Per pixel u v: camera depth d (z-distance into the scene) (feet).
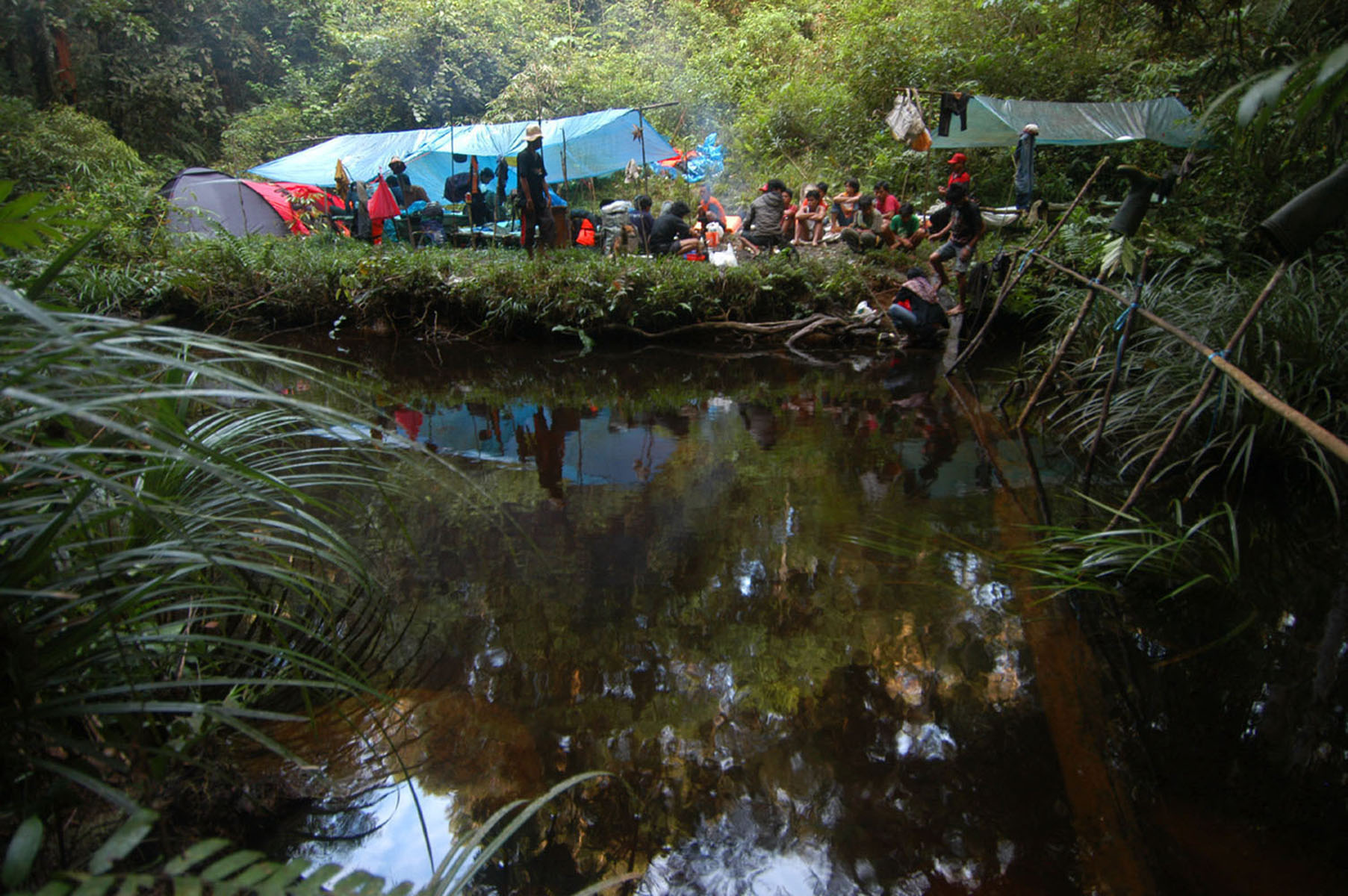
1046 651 8.45
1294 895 5.37
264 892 3.14
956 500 12.79
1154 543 10.80
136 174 45.27
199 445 5.22
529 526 11.85
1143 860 5.69
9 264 7.28
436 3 59.16
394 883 5.38
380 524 11.77
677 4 67.97
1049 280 24.57
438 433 17.10
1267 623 8.97
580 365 25.12
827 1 64.34
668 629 8.87
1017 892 5.45
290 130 59.41
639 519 12.17
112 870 4.81
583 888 5.46
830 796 6.41
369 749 6.77
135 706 4.61
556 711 7.39
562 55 59.93
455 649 8.38
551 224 32.78
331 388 4.94
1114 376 12.59
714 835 5.98
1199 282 17.92
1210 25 14.79
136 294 30.04
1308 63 4.36
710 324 27.94
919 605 9.43
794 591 9.80
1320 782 6.49
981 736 7.10
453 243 40.57
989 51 43.93
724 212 44.45
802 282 28.94
